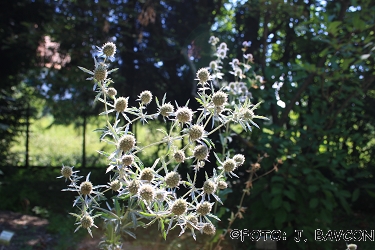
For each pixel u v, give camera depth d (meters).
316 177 4.10
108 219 1.64
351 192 6.29
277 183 4.21
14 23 7.54
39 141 12.72
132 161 1.61
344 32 5.03
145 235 4.74
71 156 10.62
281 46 7.20
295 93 5.04
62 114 6.84
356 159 6.41
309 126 4.65
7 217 5.58
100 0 6.20
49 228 4.95
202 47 6.35
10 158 8.95
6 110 8.54
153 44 7.39
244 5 5.93
